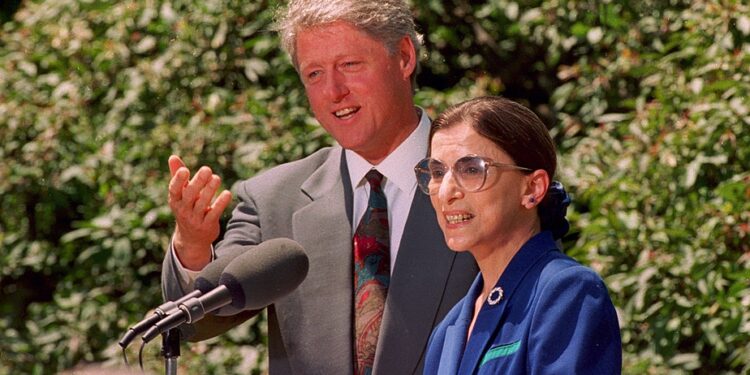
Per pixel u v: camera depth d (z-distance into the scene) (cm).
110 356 2417
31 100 2706
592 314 947
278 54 2627
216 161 2505
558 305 956
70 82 2683
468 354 995
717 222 2084
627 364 2078
